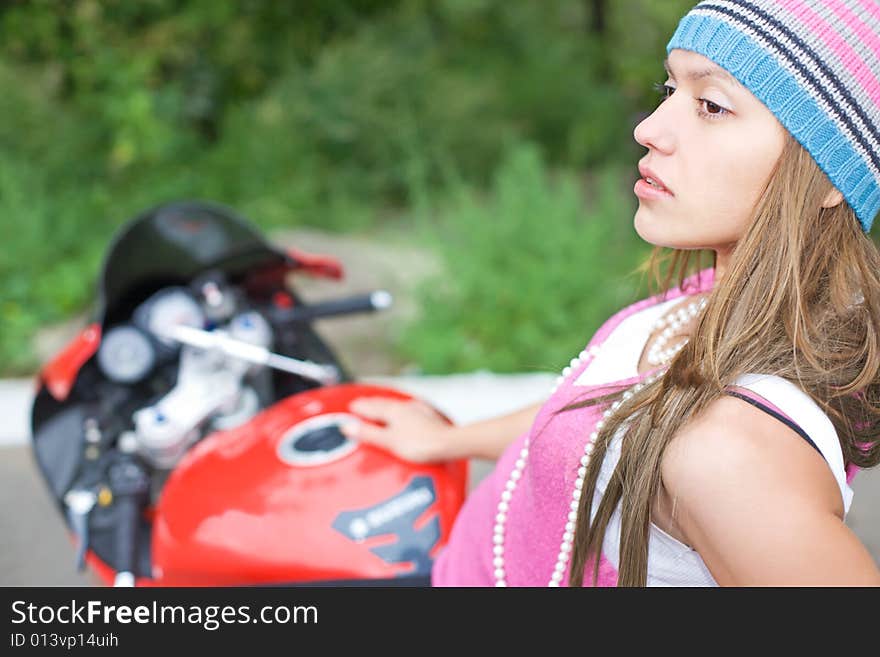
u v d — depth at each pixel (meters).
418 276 9.38
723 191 1.66
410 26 13.99
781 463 1.49
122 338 3.64
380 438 2.96
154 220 3.76
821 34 1.57
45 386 3.82
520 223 8.31
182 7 12.59
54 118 11.44
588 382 1.93
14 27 11.92
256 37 13.11
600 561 1.85
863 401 1.68
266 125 12.16
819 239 1.64
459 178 12.10
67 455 3.79
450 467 2.95
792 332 1.58
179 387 3.66
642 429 1.62
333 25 13.80
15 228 9.29
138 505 3.41
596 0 15.31
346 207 11.65
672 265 2.19
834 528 1.44
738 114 1.63
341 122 12.40
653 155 1.74
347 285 9.16
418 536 2.71
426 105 12.89
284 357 4.11
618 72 14.34
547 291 7.84
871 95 1.59
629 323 2.08
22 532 4.89
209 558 2.77
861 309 1.66
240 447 3.05
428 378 7.30
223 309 3.87
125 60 11.91
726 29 1.62
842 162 1.60
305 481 2.86
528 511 2.01
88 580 4.53
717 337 1.61
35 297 8.85
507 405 6.61
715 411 1.55
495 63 14.93
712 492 1.50
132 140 11.33
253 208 11.35
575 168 13.32
